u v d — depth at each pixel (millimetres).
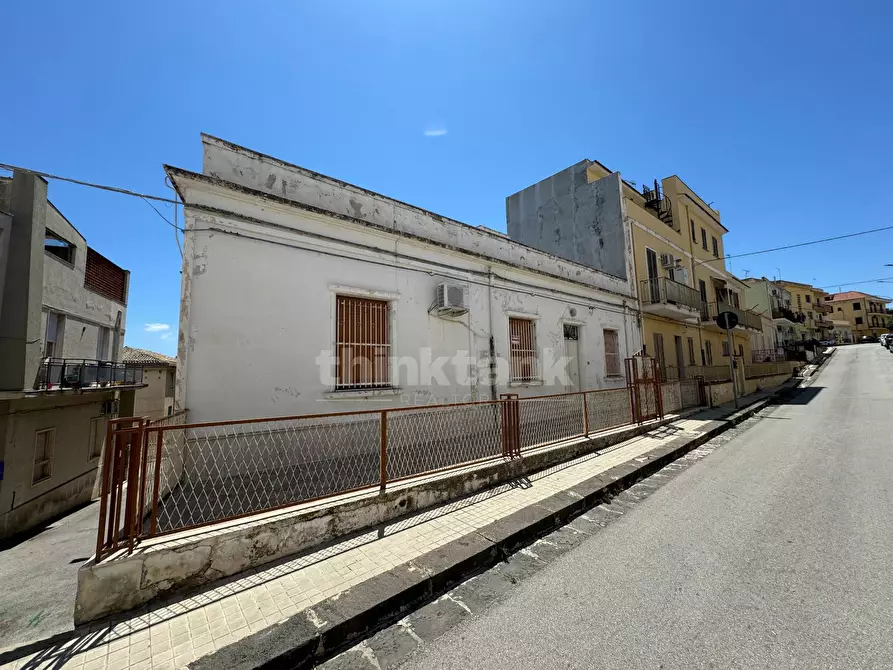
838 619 2277
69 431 9125
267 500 4008
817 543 3258
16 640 2369
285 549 3137
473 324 8234
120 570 2500
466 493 4535
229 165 5547
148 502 3367
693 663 1982
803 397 14602
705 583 2738
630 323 13180
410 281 7219
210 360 4996
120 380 11188
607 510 4340
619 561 3139
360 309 6621
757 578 2770
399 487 3982
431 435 7016
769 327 31203
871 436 7395
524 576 2988
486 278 8633
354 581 2770
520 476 5219
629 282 13438
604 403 7691
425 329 7336
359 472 5105
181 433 4539
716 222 21141
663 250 15883
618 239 13711
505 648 2182
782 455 6383
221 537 2852
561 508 4078
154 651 2127
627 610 2471
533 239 16641
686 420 9508
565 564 3143
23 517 7422
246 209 5492
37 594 3213
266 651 2078
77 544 5605
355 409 6211
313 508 3373
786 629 2213
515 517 3834
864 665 1917
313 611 2400
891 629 2168
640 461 5883
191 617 2414
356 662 2143
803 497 4387
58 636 2258
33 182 7922
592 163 15141
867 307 64062
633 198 16000
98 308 12883
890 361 24984
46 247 10500
